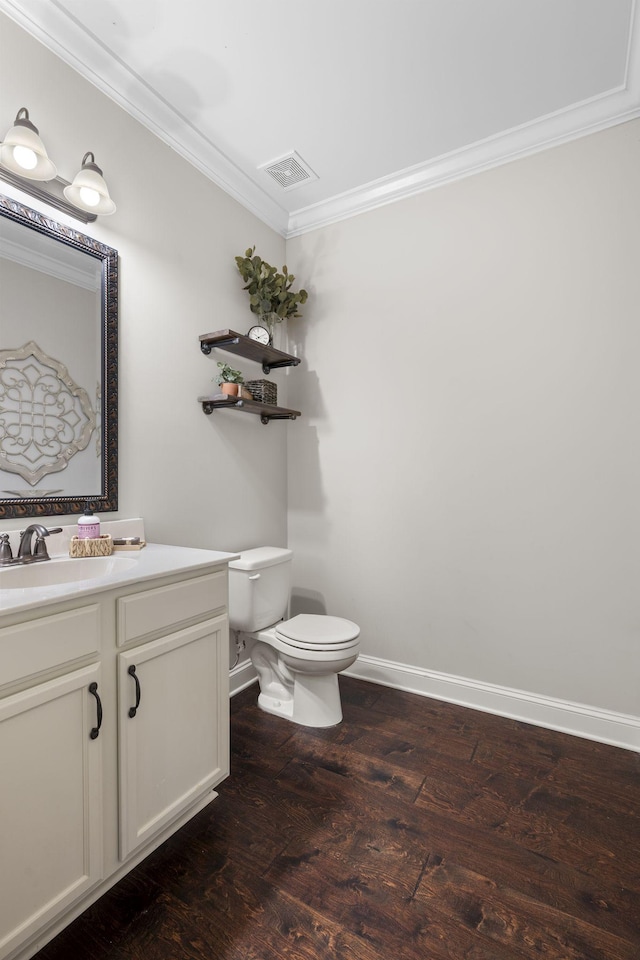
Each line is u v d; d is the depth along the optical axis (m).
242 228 2.40
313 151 2.17
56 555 1.50
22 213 1.44
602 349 1.93
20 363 1.44
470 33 1.59
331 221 2.61
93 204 1.53
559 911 1.16
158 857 1.30
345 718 2.10
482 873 1.27
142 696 1.22
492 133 2.07
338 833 1.40
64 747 1.04
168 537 1.98
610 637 1.93
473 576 2.22
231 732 1.96
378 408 2.48
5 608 0.91
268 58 1.67
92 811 1.09
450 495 2.28
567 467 2.01
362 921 1.12
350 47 1.63
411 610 2.39
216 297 2.23
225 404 2.16
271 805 1.52
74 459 1.60
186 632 1.36
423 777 1.68
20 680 0.96
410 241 2.38
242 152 2.16
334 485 2.62
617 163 1.89
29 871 0.97
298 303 2.65
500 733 1.99
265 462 2.59
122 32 1.56
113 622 1.16
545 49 1.65
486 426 2.18
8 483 1.42
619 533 1.91
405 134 2.07
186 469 2.07
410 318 2.38
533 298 2.07
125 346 1.79
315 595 2.70
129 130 1.80
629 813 1.51
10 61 1.42
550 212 2.03
